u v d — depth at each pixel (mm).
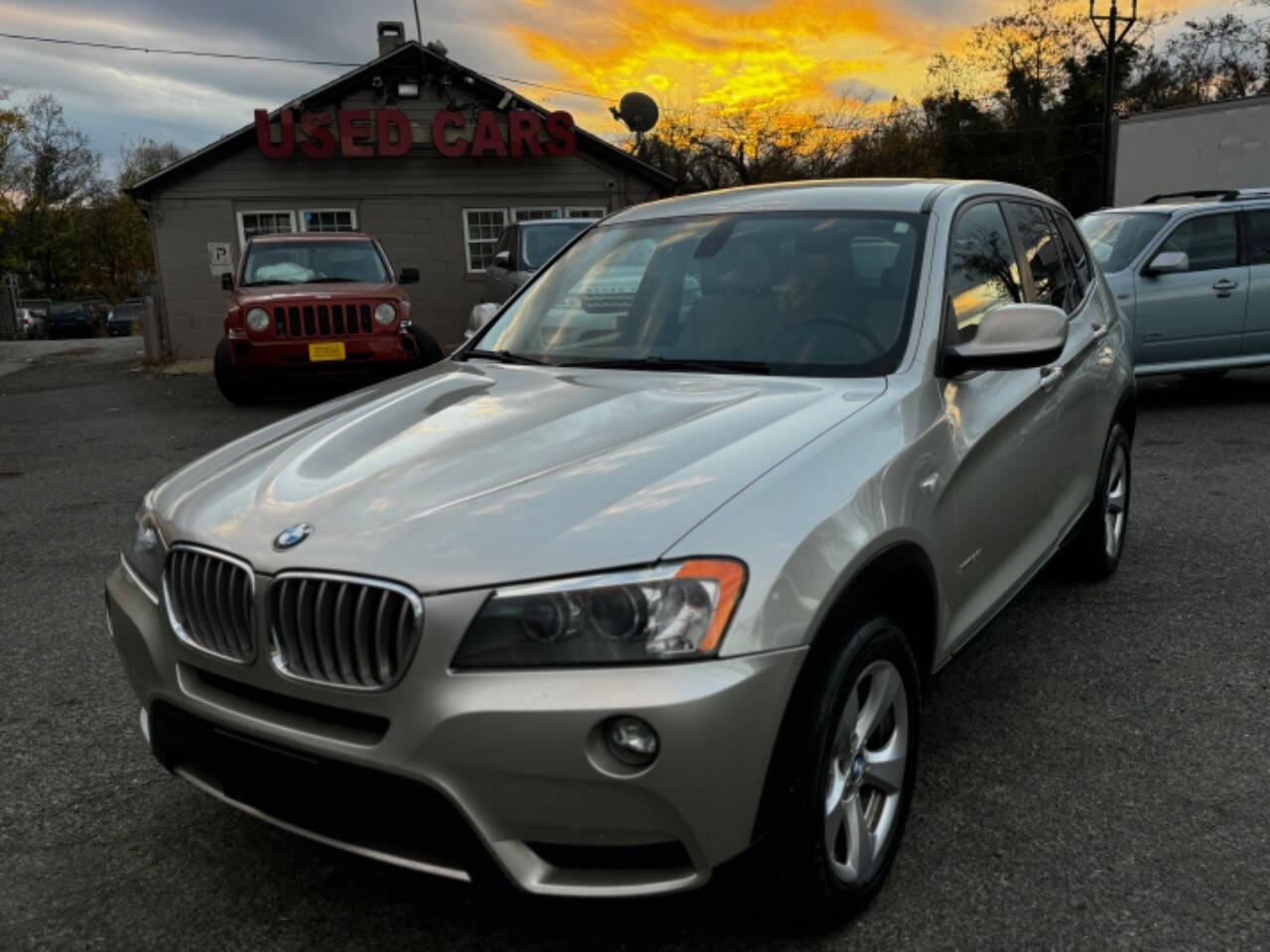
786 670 2020
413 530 2125
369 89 18172
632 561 1977
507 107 18344
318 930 2438
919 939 2344
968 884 2547
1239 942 2312
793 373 2932
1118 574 4840
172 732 2383
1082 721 3406
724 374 2990
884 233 3273
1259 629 4145
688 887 2008
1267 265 9016
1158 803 2896
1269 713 3430
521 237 13086
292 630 2129
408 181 18453
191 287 17812
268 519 2293
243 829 2881
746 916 2350
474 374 3305
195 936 2420
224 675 2248
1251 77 50656
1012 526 3266
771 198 3680
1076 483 4031
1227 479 6555
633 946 2344
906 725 2516
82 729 3510
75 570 5359
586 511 2117
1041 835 2752
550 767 1919
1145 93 51375
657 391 2854
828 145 45969
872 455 2439
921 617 2625
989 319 2895
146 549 2557
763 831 2059
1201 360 8984
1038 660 3893
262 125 17312
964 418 2893
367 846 2100
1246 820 2799
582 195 19188
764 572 2029
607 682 1918
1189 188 14617
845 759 2311
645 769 1912
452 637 1968
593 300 3545
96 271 77625
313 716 2135
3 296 44375
